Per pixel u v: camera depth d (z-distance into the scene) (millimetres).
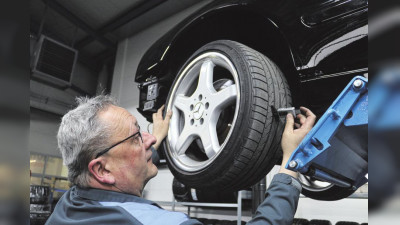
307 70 820
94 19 4809
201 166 903
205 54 1029
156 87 1231
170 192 3744
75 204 643
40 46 4375
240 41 1165
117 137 685
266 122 808
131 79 4785
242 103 820
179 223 556
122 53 5164
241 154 801
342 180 806
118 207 580
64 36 5402
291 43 853
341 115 603
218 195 2707
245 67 860
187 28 1118
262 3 928
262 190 2500
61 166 5957
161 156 1257
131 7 4414
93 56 6066
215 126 929
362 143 696
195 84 1112
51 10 4668
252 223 632
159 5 4316
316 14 820
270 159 854
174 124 1083
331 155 674
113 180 676
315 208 2643
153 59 1228
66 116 720
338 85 807
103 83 5969
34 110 5656
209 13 1047
